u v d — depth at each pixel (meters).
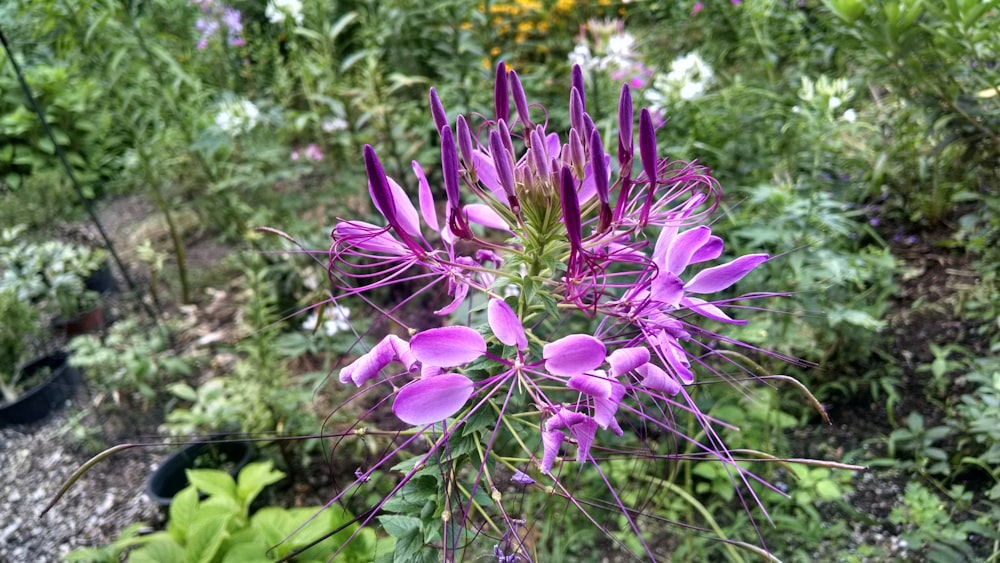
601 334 1.25
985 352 2.99
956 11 2.73
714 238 1.14
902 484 2.67
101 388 3.56
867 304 3.27
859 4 2.96
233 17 4.95
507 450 1.85
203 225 5.00
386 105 3.80
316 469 3.00
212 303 4.34
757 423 2.78
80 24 3.73
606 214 1.10
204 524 2.03
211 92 4.57
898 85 3.29
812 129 3.05
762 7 4.14
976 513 2.46
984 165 3.33
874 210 3.76
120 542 2.23
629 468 2.40
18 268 4.16
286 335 3.46
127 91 4.14
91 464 1.05
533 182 1.16
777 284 2.82
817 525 2.41
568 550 2.41
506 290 1.33
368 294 3.84
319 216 4.45
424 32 4.64
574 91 1.16
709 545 2.45
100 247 5.01
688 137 3.48
